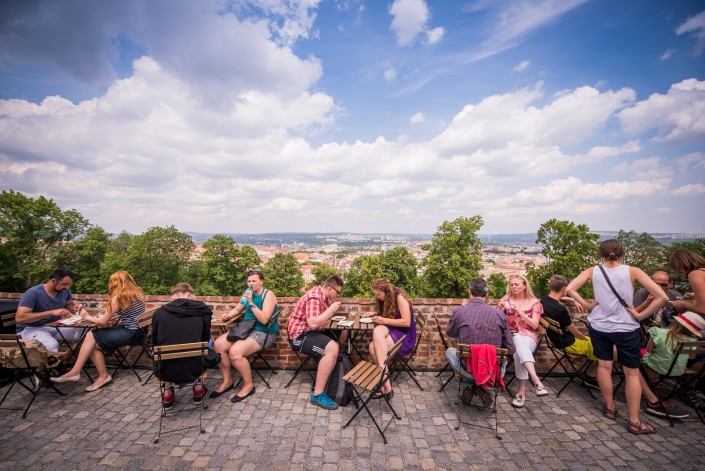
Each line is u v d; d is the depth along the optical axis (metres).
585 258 30.02
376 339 4.32
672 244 32.78
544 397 4.46
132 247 36.38
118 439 3.42
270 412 4.00
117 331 4.66
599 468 3.05
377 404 4.24
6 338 3.92
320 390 4.16
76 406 4.09
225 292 37.34
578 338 4.66
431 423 3.81
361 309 5.54
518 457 3.21
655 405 3.94
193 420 3.80
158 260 37.28
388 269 37.59
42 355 3.99
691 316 3.81
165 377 3.68
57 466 2.98
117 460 3.08
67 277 4.88
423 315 5.30
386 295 4.50
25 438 3.41
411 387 4.73
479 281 4.18
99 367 4.64
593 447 3.37
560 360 4.82
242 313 5.01
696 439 3.48
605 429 3.70
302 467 3.03
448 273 32.25
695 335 3.75
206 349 3.75
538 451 3.30
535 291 31.45
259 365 5.34
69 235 35.59
